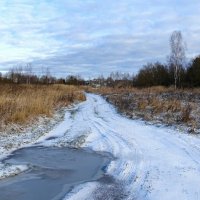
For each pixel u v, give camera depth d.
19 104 20.38
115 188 8.74
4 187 8.84
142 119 21.38
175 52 62.09
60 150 13.39
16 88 34.50
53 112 24.41
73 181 9.38
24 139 15.30
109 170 10.41
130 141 14.77
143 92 48.44
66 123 20.64
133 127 18.67
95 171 10.35
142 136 15.88
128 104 29.75
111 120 21.98
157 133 16.48
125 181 9.31
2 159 11.72
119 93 52.78
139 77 73.00
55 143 14.71
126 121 21.38
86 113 26.44
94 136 16.27
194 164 10.83
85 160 11.74
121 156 12.18
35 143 14.76
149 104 27.23
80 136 16.12
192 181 9.22
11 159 11.76
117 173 10.09
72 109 29.73
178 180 9.32
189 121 18.41
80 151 13.22
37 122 19.42
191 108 22.38
